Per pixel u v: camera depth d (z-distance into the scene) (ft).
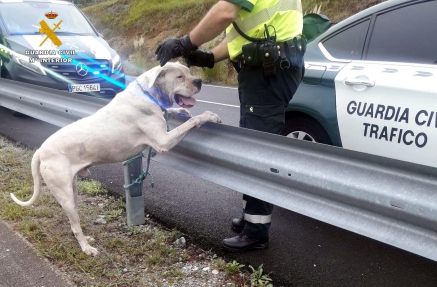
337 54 12.56
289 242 11.60
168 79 10.19
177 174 17.03
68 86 24.86
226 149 9.46
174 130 9.85
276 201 8.55
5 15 26.53
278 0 9.45
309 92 12.57
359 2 53.98
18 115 24.81
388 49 11.41
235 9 8.87
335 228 12.51
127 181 11.56
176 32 73.56
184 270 9.82
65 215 12.26
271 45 9.29
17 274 9.45
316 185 7.82
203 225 12.39
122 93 10.50
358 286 9.56
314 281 9.73
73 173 10.25
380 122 10.64
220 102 33.27
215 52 11.86
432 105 9.64
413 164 6.53
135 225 11.91
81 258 10.08
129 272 9.68
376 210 7.12
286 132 13.85
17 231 11.20
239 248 10.77
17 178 14.79
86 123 10.32
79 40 26.58
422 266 10.43
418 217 6.56
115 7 94.38
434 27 10.64
